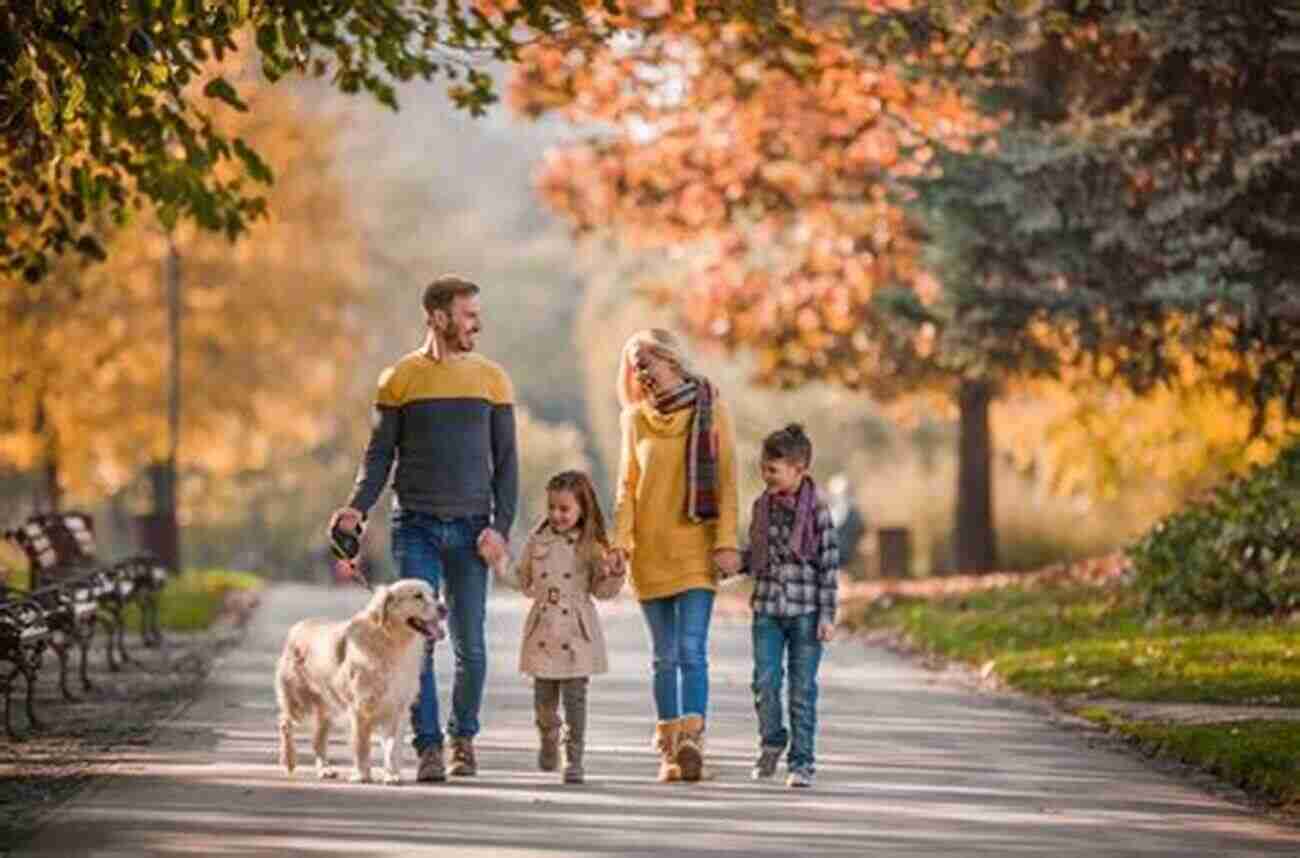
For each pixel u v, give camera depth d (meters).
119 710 21.97
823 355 45.66
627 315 111.56
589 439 127.75
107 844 13.74
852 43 26.75
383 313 90.94
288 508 90.94
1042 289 35.78
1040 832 14.41
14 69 18.42
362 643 16.02
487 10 23.08
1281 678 22.14
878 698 23.17
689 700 16.47
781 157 41.19
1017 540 53.28
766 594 16.55
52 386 51.78
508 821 14.61
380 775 16.69
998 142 33.75
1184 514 30.25
